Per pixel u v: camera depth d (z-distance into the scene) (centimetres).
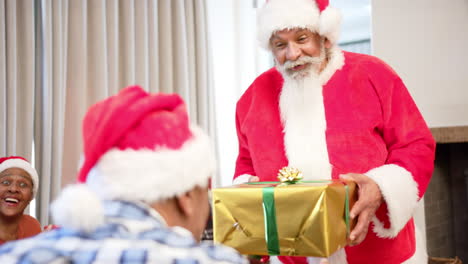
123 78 292
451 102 273
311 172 141
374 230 134
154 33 303
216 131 334
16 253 61
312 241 112
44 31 253
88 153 65
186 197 67
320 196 111
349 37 349
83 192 60
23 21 248
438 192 282
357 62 146
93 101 275
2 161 192
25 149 246
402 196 128
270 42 150
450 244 289
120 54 293
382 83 142
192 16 323
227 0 367
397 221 128
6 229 186
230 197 120
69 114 266
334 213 114
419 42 282
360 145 139
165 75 308
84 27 270
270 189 116
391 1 289
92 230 61
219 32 363
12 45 242
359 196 125
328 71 147
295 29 141
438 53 277
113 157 64
